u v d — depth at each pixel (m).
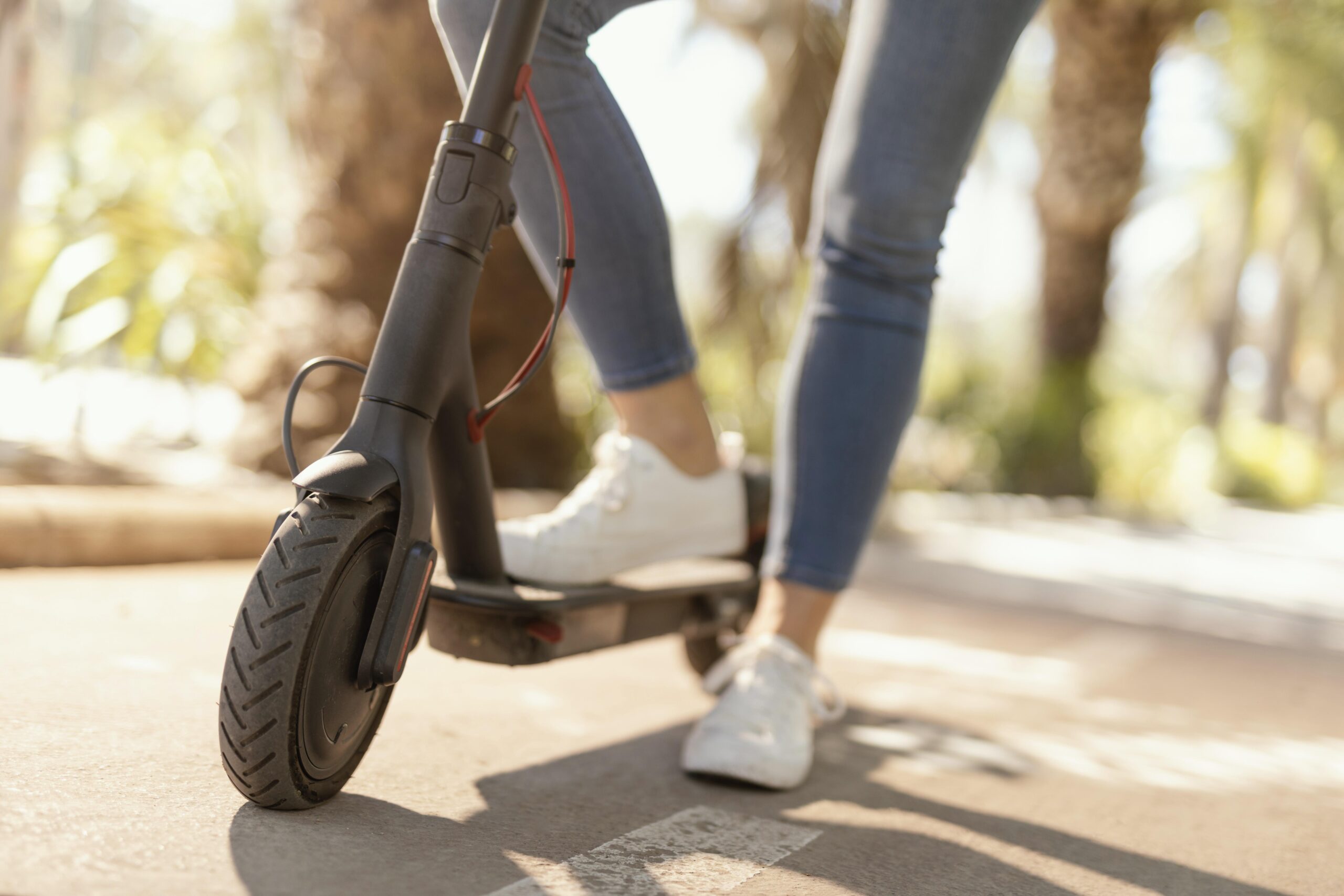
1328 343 27.77
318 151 3.81
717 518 1.54
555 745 1.43
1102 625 3.53
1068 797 1.46
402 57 3.75
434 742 1.36
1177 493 14.18
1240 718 2.19
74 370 4.22
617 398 1.47
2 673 1.38
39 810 0.92
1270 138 19.78
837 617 3.03
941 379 13.48
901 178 1.43
